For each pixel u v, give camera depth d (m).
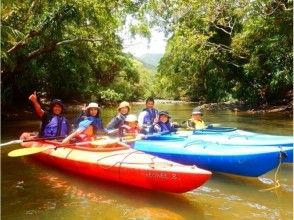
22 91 18.50
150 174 5.25
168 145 7.07
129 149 6.27
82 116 7.78
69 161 6.45
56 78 19.94
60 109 7.54
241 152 6.09
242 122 13.59
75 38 15.80
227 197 5.32
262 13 17.02
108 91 26.95
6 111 16.64
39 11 13.20
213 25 21.27
